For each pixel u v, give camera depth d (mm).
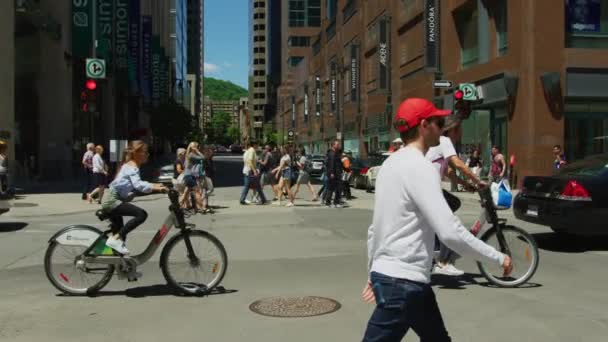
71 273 7254
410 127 3242
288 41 114000
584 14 23766
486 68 26750
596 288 7422
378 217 3213
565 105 23719
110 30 36094
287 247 10758
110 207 7254
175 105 67438
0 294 7320
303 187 28594
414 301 3096
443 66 31797
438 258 7891
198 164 16344
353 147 54969
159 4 86375
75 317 6297
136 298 7078
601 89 23516
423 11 34094
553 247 10492
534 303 6680
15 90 30703
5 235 12516
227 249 10547
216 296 7137
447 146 7469
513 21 24391
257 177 19234
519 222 14125
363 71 50344
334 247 10742
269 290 7414
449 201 7359
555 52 23281
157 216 16078
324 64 69688
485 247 3092
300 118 93250
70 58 32406
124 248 7238
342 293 7211
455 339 5434
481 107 27375
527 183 10781
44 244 11297
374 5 45969
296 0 113750
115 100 48062
